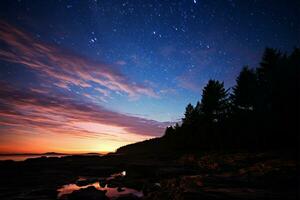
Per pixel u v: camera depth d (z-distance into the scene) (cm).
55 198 1313
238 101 3288
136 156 3894
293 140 2075
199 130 3697
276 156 1688
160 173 1883
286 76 2308
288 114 2158
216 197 817
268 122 2358
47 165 2845
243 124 2853
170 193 1012
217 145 3169
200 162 2306
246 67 3500
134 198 1185
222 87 3841
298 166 1188
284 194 809
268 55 3447
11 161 3125
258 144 2453
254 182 1016
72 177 2172
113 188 1636
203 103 3869
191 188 959
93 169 2545
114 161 3130
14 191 1548
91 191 1334
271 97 2427
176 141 4269
